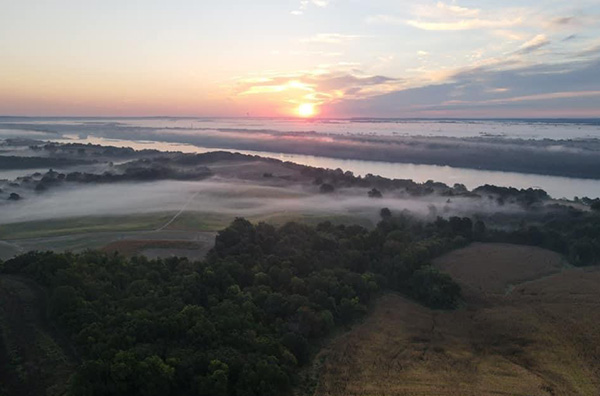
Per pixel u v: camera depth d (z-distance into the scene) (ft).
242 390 255.09
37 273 329.93
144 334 274.77
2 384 230.48
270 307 339.16
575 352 319.88
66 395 223.92
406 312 385.29
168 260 408.67
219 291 353.51
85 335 261.03
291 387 278.46
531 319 368.68
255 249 444.14
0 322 272.92
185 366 255.50
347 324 358.23
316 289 371.15
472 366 304.71
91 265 358.43
